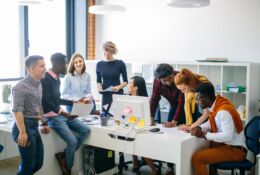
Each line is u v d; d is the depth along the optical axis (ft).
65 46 21.95
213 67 17.15
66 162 12.16
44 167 12.10
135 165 14.43
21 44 18.83
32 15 19.39
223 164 10.13
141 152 10.61
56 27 21.15
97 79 16.06
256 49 16.10
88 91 14.38
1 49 17.83
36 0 12.92
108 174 13.73
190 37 18.22
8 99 14.34
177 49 18.75
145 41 20.01
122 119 11.37
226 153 10.11
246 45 16.38
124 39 20.89
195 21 17.98
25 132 10.13
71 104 12.68
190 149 10.13
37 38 19.77
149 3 19.66
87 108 12.14
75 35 22.06
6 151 16.39
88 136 12.05
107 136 11.48
